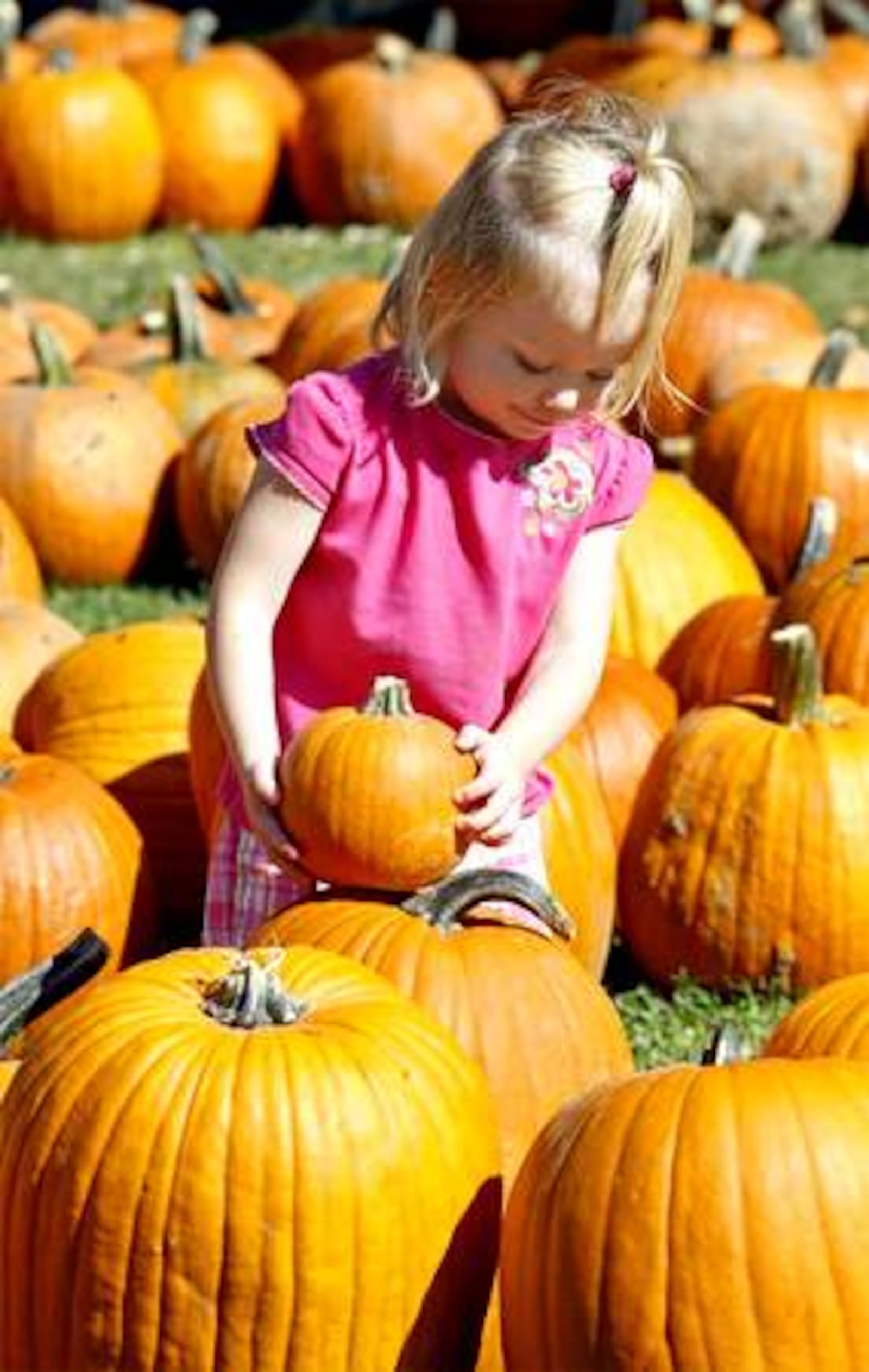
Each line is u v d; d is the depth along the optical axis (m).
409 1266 4.88
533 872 6.35
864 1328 4.72
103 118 17.30
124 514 10.83
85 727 7.78
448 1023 5.58
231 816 6.41
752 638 8.44
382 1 24.27
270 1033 4.97
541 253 5.36
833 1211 4.73
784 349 11.61
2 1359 4.93
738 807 7.18
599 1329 4.73
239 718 5.88
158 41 20.67
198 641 7.99
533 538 6.00
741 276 12.71
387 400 5.95
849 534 10.12
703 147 17.11
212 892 6.43
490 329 5.55
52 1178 4.86
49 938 6.82
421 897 5.81
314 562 6.02
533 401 5.59
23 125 17.30
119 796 7.68
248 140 17.86
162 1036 4.93
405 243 13.15
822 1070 4.90
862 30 20.77
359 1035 4.98
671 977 7.34
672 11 21.92
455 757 5.86
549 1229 4.80
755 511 10.19
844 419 10.16
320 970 5.21
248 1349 4.81
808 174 17.34
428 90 17.89
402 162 17.78
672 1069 4.96
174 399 11.42
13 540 9.74
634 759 7.80
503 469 5.96
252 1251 4.79
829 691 8.12
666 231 5.39
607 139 5.44
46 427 10.78
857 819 7.12
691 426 12.06
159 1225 4.79
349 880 5.86
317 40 20.97
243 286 13.24
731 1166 4.73
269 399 10.87
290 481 5.91
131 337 12.12
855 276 16.77
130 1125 4.82
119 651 7.88
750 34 19.67
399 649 6.03
